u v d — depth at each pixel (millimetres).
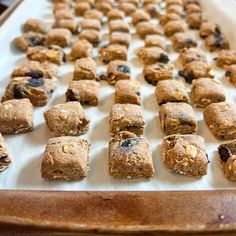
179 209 121
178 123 181
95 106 207
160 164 167
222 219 117
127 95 203
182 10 331
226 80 231
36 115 199
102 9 333
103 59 250
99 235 116
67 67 246
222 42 265
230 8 299
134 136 173
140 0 368
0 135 172
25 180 158
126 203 124
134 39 288
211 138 183
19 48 262
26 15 307
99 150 175
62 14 314
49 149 161
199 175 160
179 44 266
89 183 157
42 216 119
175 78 233
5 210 121
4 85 224
